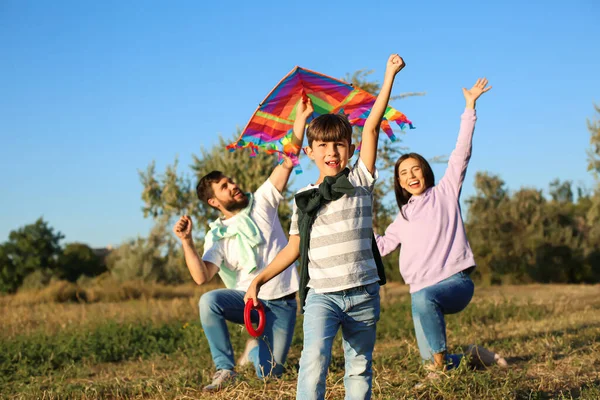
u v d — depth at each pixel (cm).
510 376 483
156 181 1702
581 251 2725
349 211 351
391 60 362
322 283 348
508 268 2691
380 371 533
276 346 536
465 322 972
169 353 826
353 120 548
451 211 530
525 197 2861
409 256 530
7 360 736
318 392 338
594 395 429
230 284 566
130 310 1350
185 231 515
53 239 3628
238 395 473
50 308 1551
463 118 542
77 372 693
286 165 566
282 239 566
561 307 1162
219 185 559
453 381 462
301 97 541
